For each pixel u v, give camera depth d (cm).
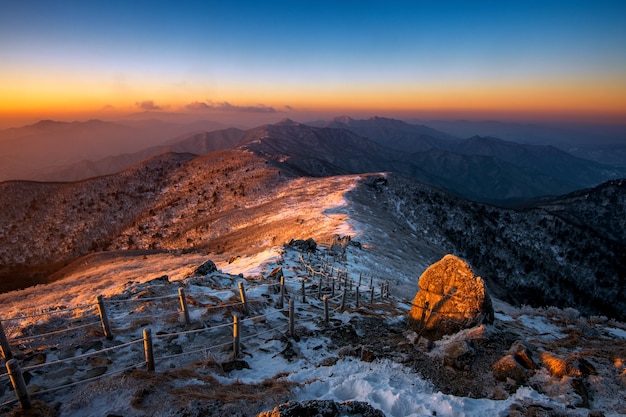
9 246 10381
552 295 7569
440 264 1171
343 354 997
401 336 1160
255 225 7012
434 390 795
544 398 700
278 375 852
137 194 12594
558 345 1064
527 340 1078
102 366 857
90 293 2794
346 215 5503
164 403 661
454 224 8569
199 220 9612
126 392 695
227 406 656
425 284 1182
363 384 766
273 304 1420
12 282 8662
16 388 638
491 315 1095
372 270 2820
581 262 8519
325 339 1134
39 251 10250
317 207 6819
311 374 861
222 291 1494
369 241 4003
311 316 1351
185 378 785
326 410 550
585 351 931
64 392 736
